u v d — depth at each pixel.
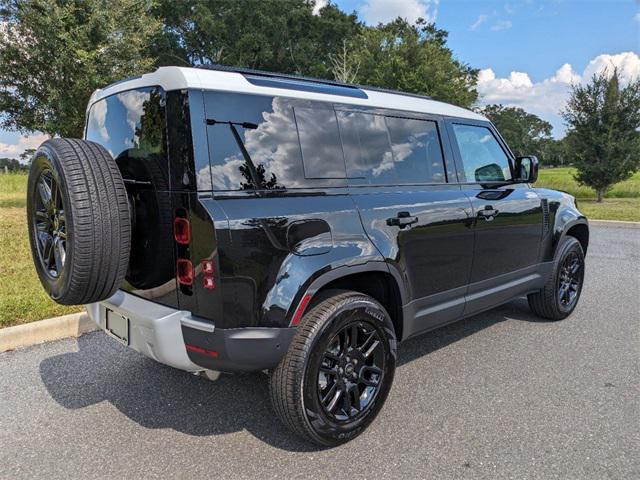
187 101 2.34
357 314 2.72
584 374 3.69
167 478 2.46
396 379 3.59
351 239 2.75
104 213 2.38
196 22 33.41
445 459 2.62
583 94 17.86
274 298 2.42
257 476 2.48
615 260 8.08
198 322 2.37
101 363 3.81
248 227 2.35
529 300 4.95
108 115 2.95
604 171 17.78
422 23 31.62
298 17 34.44
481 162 4.04
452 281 3.54
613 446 2.75
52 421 2.98
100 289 2.46
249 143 2.50
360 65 21.33
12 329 4.03
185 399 3.28
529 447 2.73
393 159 3.24
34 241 2.80
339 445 2.74
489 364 3.86
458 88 21.72
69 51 11.92
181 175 2.34
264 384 3.52
